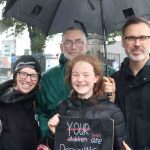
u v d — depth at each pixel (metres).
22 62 1.55
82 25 1.78
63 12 1.80
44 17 1.77
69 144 1.27
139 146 1.35
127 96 1.39
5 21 3.83
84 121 1.26
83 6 1.76
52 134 1.32
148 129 1.34
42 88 1.73
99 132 1.25
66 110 1.33
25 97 1.56
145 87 1.37
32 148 1.53
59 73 1.73
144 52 1.41
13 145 1.47
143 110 1.36
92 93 1.34
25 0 1.70
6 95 1.52
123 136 1.28
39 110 1.73
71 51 1.77
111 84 1.42
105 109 1.29
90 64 1.33
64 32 1.79
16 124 1.50
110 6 1.69
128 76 1.43
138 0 1.63
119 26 1.68
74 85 1.33
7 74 3.80
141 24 1.41
